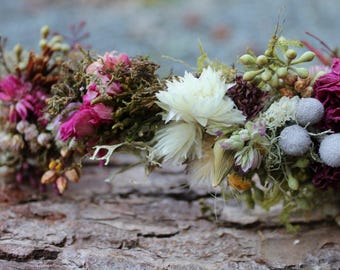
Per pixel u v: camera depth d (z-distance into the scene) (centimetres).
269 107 33
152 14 118
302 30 103
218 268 33
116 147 33
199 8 121
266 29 105
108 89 32
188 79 32
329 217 36
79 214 37
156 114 33
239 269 33
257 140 32
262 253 35
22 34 100
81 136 33
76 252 34
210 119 32
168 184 40
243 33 104
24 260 33
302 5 116
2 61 38
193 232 36
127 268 33
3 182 40
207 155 33
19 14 115
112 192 40
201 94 32
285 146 32
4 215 36
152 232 36
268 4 119
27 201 38
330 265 34
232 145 31
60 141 36
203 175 33
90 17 114
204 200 39
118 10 121
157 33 106
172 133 32
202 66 34
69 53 38
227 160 32
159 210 38
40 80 37
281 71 32
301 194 35
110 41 99
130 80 33
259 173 34
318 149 32
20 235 35
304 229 36
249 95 33
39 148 38
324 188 34
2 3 122
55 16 114
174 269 33
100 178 41
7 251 33
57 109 34
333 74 32
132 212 38
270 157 32
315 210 37
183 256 34
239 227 37
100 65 33
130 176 41
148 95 33
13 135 38
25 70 37
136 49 96
